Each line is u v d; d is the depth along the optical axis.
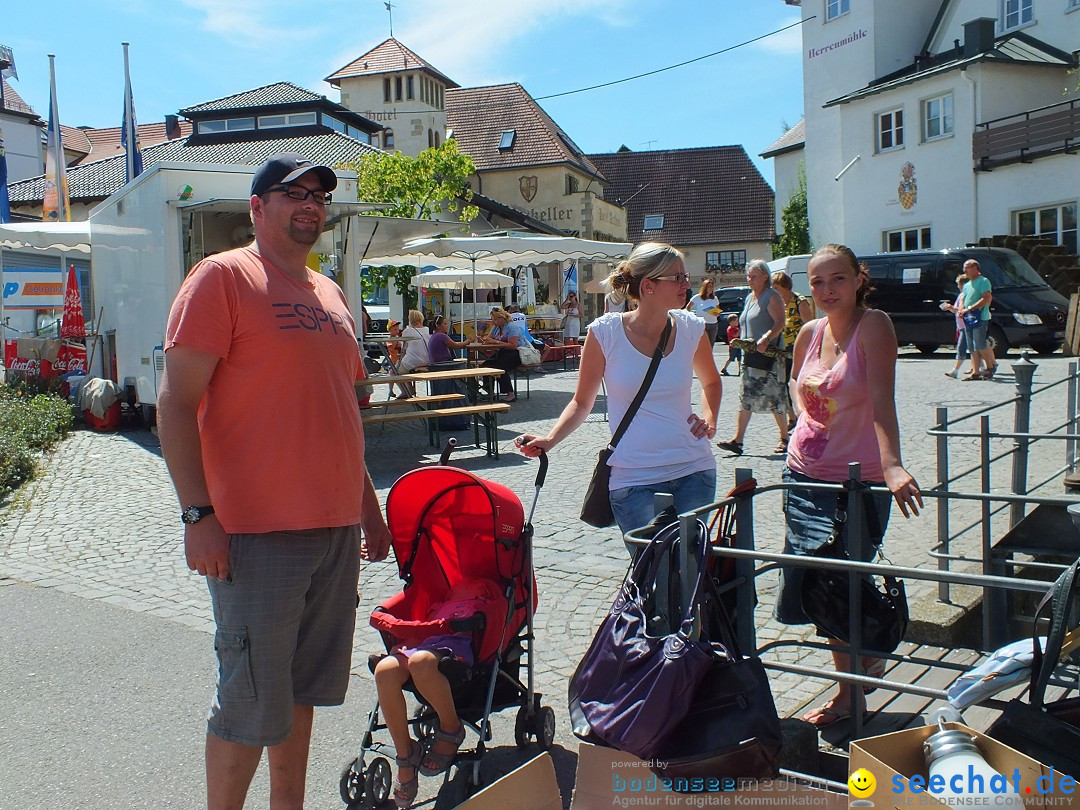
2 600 6.03
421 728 3.75
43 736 4.11
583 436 11.66
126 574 6.55
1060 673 3.29
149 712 4.34
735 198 59.56
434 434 11.50
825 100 34.75
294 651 3.02
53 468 10.47
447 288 26.25
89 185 40.94
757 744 2.69
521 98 50.97
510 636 3.64
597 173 53.19
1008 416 11.45
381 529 3.52
